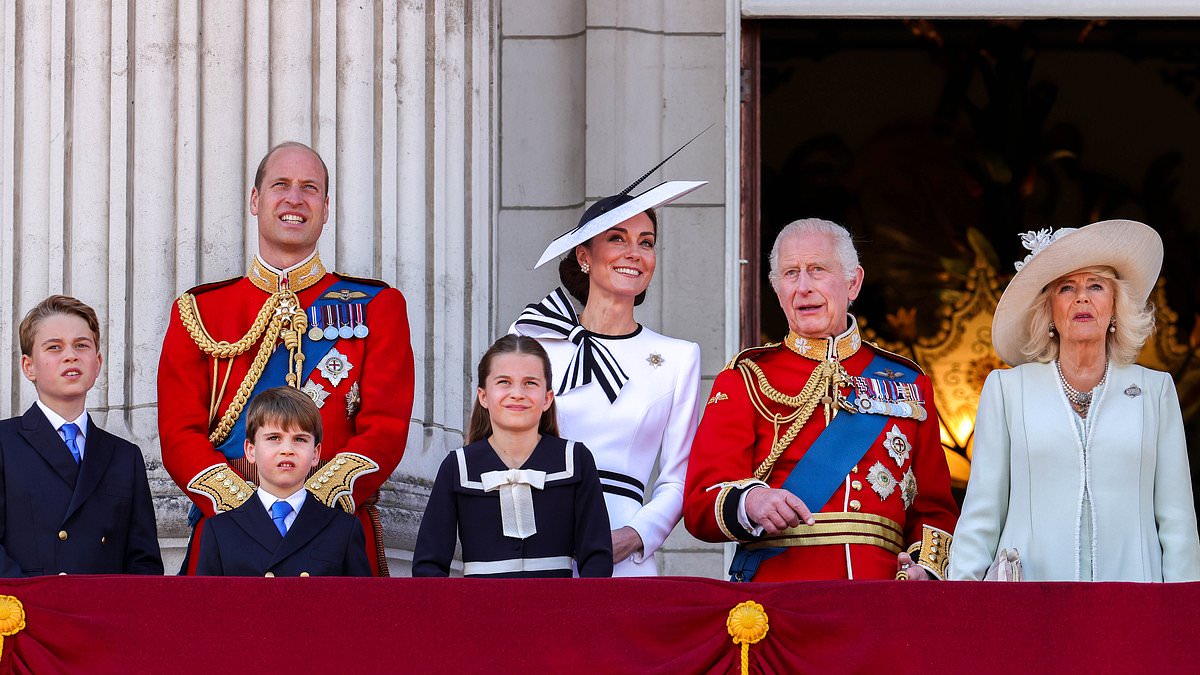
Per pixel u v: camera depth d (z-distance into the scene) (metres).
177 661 19.80
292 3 28.81
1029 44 48.97
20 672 19.77
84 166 28.28
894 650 20.09
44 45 28.75
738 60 34.66
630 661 19.98
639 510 24.53
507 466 23.05
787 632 20.14
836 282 24.50
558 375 25.33
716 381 24.58
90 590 19.94
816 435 24.08
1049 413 22.62
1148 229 22.41
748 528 22.92
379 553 24.25
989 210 48.94
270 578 20.02
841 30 48.25
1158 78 49.09
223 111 28.34
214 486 23.45
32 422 23.89
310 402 23.08
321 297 25.47
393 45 29.62
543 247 33.94
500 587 20.11
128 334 27.84
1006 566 21.58
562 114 34.31
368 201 28.94
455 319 29.97
